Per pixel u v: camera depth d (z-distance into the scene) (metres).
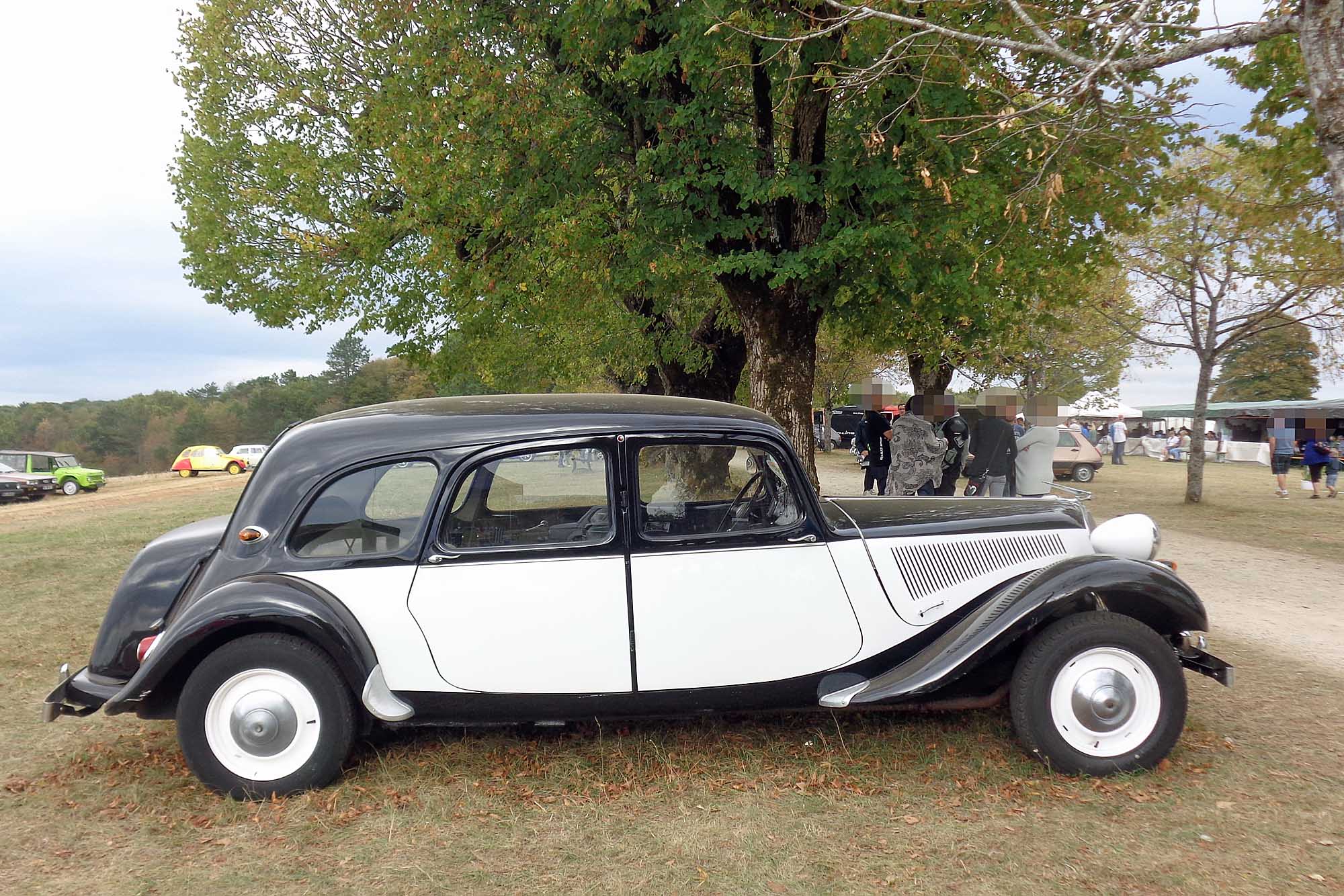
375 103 12.40
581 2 10.11
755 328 10.95
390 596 3.82
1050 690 3.87
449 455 3.90
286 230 13.66
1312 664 5.73
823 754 4.17
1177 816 3.51
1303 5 4.60
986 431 8.47
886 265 9.68
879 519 4.41
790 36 8.95
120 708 3.70
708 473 3.98
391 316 13.55
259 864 3.22
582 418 3.99
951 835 3.37
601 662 3.87
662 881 3.08
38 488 31.94
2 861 3.27
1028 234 10.18
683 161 10.24
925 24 5.74
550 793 3.81
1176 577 3.91
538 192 11.44
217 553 3.92
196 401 133.88
